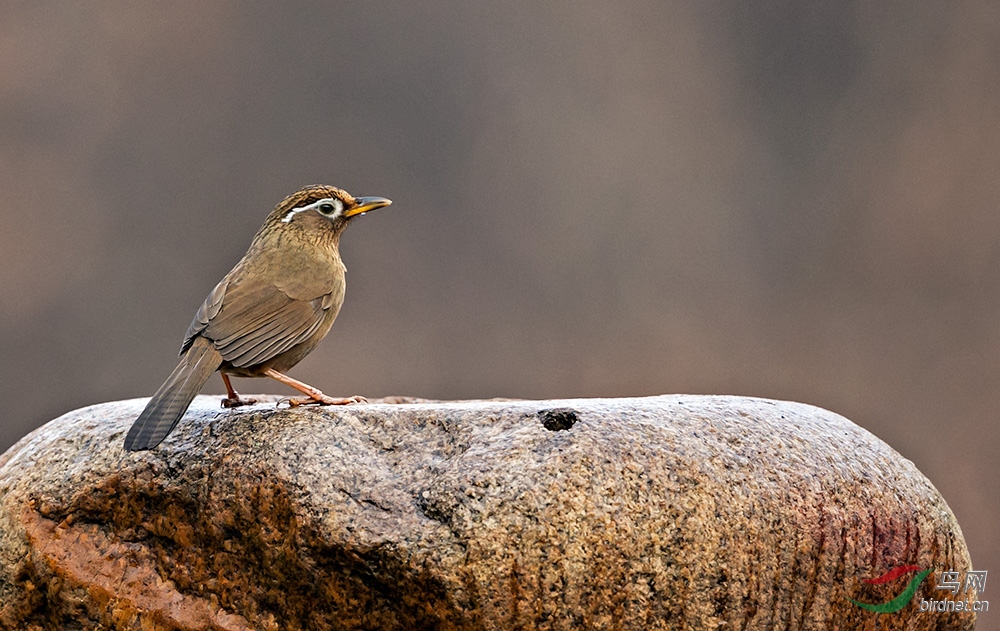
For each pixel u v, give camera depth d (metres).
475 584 9.48
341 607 9.95
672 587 9.73
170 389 11.16
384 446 10.32
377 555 9.69
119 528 10.80
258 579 10.30
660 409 10.59
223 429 10.73
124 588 10.59
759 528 10.01
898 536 10.77
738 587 9.88
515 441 10.02
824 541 10.30
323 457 10.23
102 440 11.14
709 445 10.27
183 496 10.61
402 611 9.74
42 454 11.30
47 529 10.84
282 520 10.12
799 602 10.19
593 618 9.59
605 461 9.87
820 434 11.00
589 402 10.88
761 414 10.94
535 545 9.55
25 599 10.83
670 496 9.85
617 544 9.63
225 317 11.88
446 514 9.69
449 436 10.30
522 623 9.50
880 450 11.34
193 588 10.52
